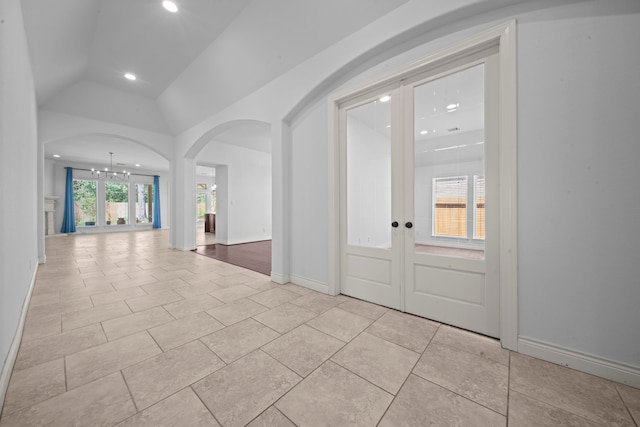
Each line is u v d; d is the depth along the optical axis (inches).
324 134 116.2
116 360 65.1
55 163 371.6
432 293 88.9
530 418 47.4
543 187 65.2
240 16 113.3
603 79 58.8
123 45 134.5
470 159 81.4
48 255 210.2
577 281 61.8
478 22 74.9
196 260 193.6
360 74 102.4
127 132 209.3
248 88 146.2
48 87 147.7
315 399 52.1
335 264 113.1
